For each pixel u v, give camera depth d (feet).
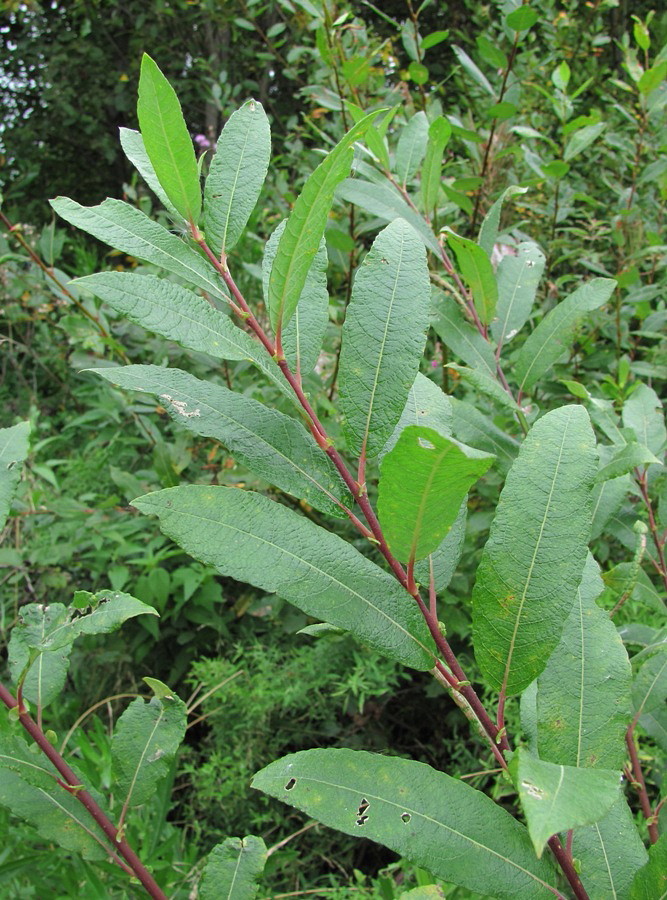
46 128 8.66
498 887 0.71
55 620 0.99
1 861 1.91
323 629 1.00
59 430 5.15
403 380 0.78
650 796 1.83
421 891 0.70
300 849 2.62
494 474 2.14
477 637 0.74
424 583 0.81
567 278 2.56
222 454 2.87
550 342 1.41
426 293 0.80
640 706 1.16
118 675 3.23
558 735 0.79
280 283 0.73
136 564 3.35
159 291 0.76
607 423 1.38
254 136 0.85
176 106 0.74
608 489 1.32
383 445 0.78
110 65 8.63
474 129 2.88
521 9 2.22
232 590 3.41
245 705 2.72
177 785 3.02
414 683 2.94
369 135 1.76
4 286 3.64
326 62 2.61
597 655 0.81
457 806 0.73
